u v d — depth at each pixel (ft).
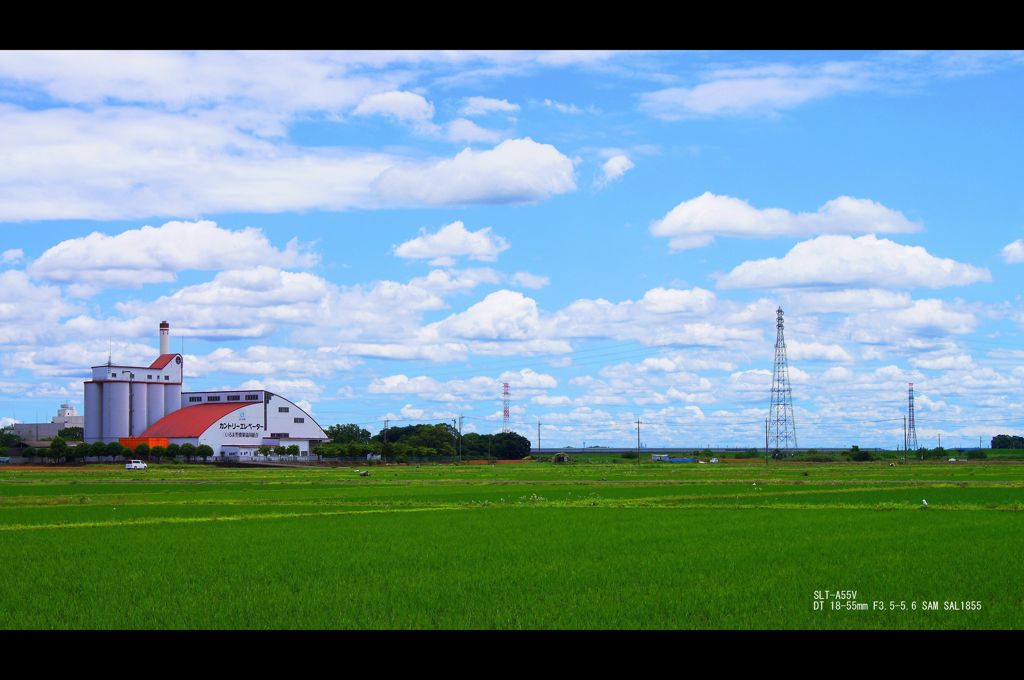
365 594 98.12
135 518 193.77
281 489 308.81
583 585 102.53
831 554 124.98
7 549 136.56
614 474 450.30
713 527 163.84
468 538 148.56
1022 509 203.21
